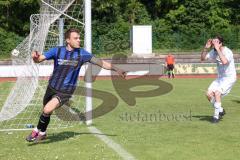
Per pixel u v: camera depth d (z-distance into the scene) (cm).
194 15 10331
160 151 1573
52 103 1666
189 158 1470
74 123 2205
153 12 10644
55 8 2594
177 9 10425
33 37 2669
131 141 1752
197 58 7900
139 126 2114
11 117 2255
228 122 2208
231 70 2189
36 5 9075
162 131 1967
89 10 2162
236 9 10675
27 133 1955
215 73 6562
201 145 1666
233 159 1457
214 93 2206
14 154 1538
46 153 1547
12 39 8400
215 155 1510
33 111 2600
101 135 1880
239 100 3281
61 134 1905
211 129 2009
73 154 1530
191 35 9000
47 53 1678
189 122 2222
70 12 2984
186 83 5166
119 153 1545
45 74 3594
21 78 2502
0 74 6044
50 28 3192
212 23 10312
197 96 3594
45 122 1709
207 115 2478
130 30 8431
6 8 9088
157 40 9112
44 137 1770
